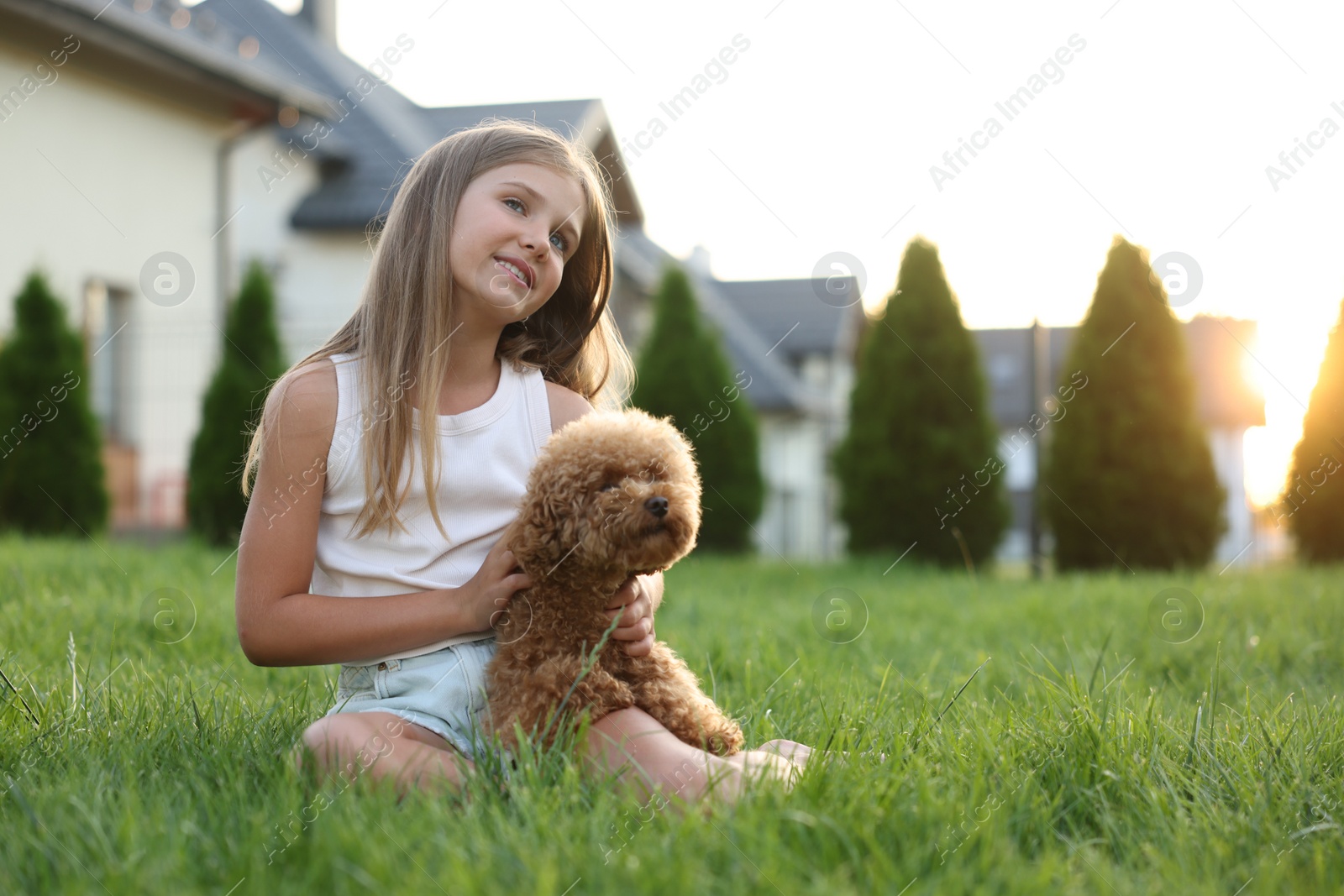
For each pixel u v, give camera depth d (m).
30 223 9.92
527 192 2.49
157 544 9.77
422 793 1.93
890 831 1.83
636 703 2.17
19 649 3.63
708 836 1.74
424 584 2.36
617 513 2.04
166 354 11.41
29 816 1.84
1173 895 1.67
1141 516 10.69
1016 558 26.75
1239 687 3.55
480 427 2.47
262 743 2.35
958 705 2.92
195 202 11.66
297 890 1.59
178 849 1.69
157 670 3.39
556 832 1.71
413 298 2.43
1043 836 1.91
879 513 11.19
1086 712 2.47
